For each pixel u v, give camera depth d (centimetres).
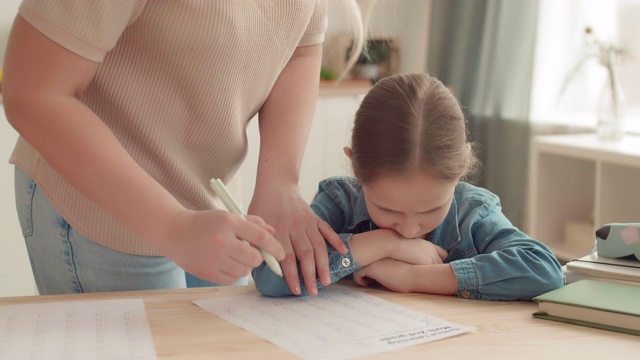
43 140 96
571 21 334
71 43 95
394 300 112
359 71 372
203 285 136
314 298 112
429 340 93
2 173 260
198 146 118
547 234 316
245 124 125
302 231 116
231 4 108
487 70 343
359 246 118
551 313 103
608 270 111
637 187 290
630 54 315
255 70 117
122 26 100
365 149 115
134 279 118
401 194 113
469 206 130
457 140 115
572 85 337
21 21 95
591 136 309
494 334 96
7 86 96
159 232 96
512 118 336
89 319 100
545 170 311
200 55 109
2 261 264
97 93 110
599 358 88
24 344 90
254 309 106
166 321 100
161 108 112
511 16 332
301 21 120
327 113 332
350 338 94
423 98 116
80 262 116
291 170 123
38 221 117
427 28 384
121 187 96
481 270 113
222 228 92
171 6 105
